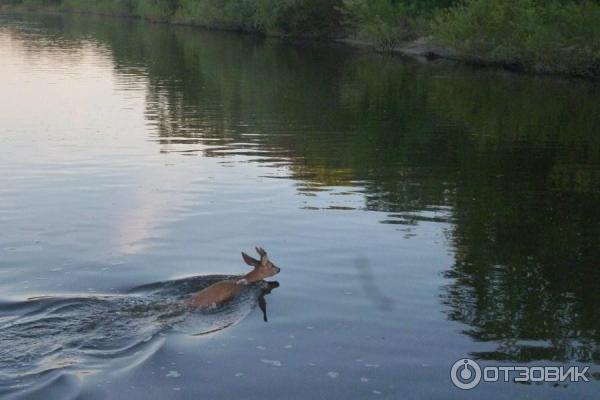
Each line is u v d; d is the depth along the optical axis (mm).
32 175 13859
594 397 6270
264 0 55062
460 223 11227
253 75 32594
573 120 21656
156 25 70438
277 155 16141
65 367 6520
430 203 12367
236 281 8383
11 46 44312
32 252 9617
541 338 7371
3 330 7195
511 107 24109
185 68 35156
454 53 39750
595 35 31828
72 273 8867
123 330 7301
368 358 6895
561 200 12758
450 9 40344
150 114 21625
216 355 6859
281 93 26859
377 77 32125
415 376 6582
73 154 15805
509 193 13188
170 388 6258
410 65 37438
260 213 11523
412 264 9375
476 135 19016
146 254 9586
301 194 12758
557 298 8383
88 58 38656
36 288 8359
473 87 29031
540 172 14953
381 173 14570
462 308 8039
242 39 54156
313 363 6777
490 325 7633
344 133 19094
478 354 7004
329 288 8539
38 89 26359
